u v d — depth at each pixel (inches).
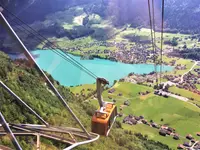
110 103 501.7
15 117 1330.0
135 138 2719.0
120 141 2057.1
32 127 526.9
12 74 2143.2
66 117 1831.9
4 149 425.4
